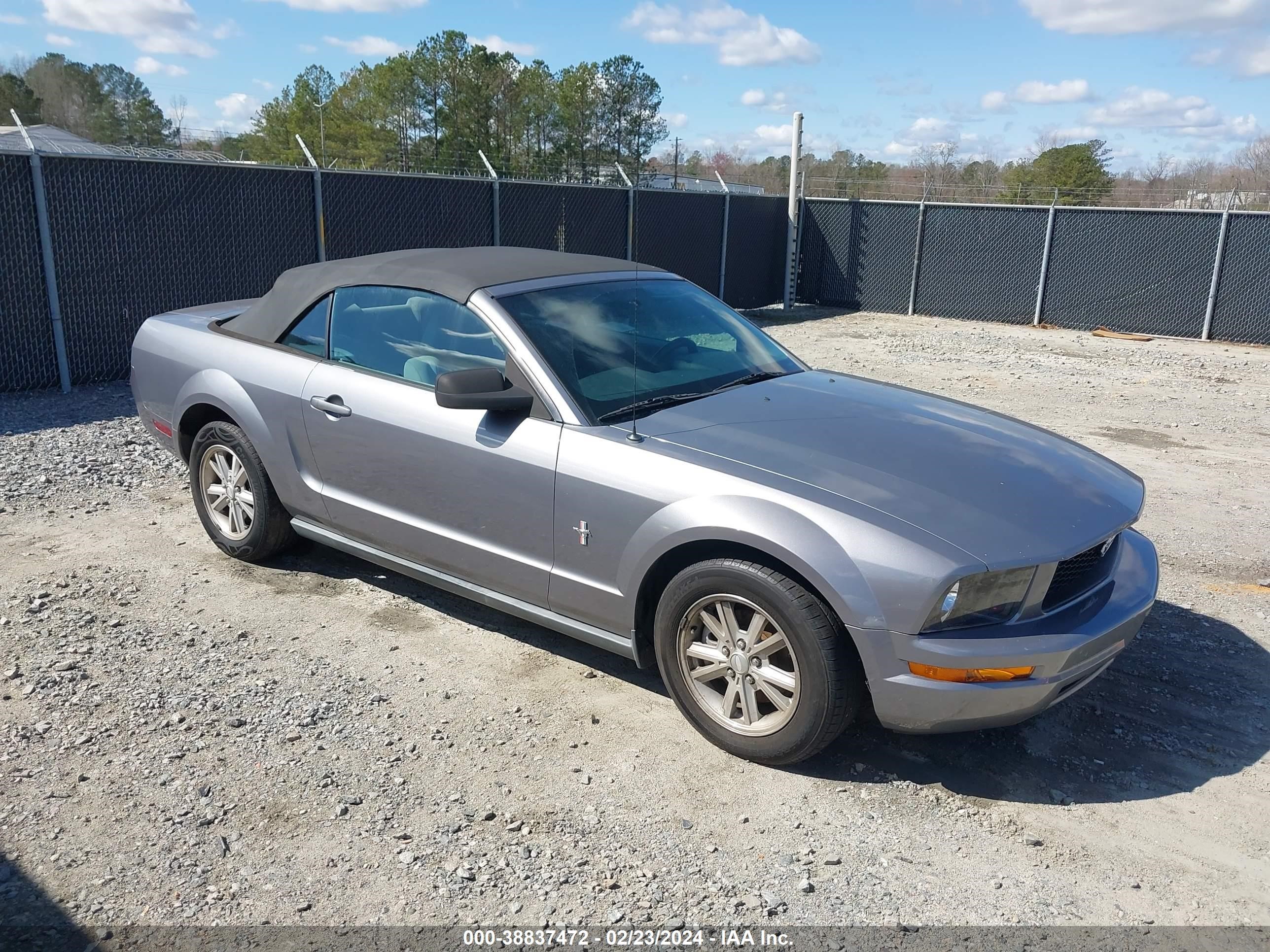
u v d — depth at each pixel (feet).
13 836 9.91
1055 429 29.43
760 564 10.98
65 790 10.66
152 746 11.54
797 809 10.74
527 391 12.87
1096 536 11.03
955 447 12.46
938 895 9.43
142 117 201.87
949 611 10.15
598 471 11.96
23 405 28.40
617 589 12.06
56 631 14.38
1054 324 55.98
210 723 12.07
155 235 32.30
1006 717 10.51
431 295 14.24
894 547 10.20
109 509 19.85
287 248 36.06
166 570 16.88
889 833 10.36
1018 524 10.76
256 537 16.63
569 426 12.42
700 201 54.90
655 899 9.27
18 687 12.77
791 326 54.44
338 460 14.90
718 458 11.57
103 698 12.59
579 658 14.10
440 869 9.59
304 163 158.51
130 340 32.42
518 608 13.37
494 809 10.57
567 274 14.94
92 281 30.99
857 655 10.68
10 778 10.85
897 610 10.10
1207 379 39.22
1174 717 12.89
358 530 15.05
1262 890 9.60
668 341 14.53
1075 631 10.61
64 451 23.66
